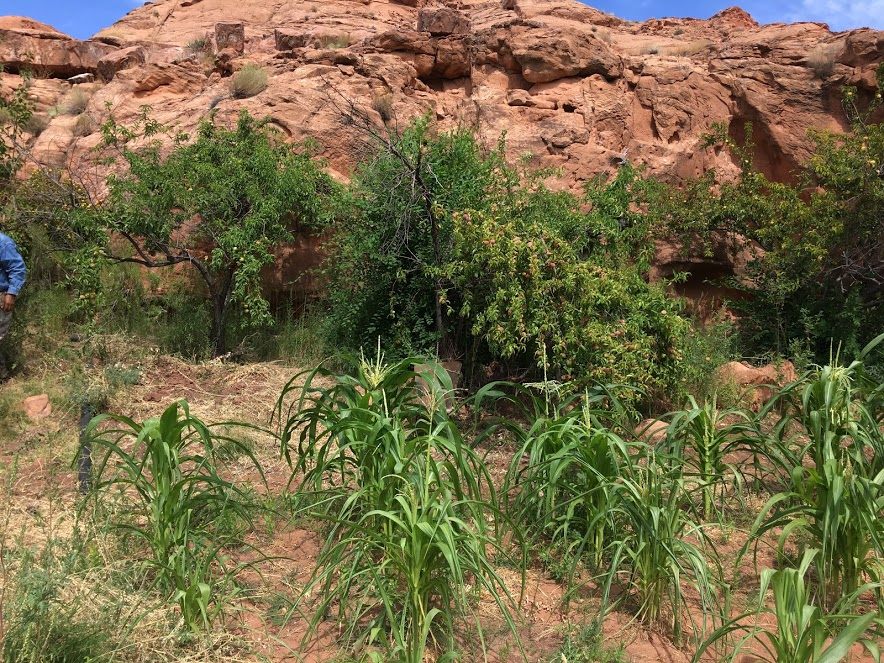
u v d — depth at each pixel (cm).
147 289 939
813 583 425
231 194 827
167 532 370
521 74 1232
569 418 440
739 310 1065
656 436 645
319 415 467
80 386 677
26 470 535
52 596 318
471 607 384
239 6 2020
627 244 862
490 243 671
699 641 362
